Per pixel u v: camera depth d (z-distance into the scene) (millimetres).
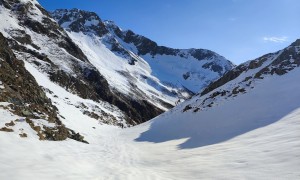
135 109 129500
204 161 17391
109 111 91312
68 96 73625
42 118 22828
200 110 46688
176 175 14992
